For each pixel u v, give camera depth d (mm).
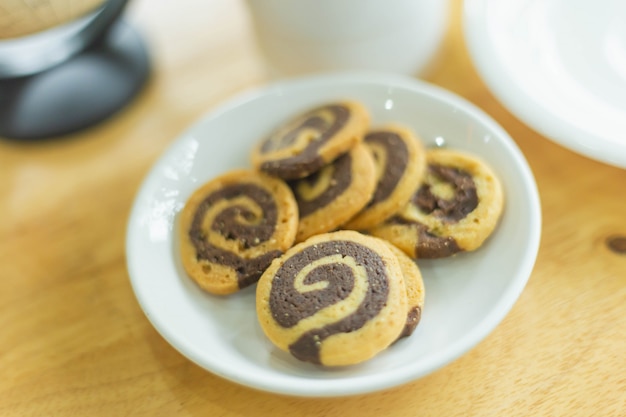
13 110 364
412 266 277
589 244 287
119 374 278
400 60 347
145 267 283
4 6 315
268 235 290
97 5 354
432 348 254
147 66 385
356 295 261
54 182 348
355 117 309
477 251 280
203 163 318
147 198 301
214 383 270
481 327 245
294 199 298
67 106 364
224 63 387
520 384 256
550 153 317
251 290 286
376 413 256
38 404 273
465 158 295
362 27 328
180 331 264
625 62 312
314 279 269
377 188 298
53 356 286
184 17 417
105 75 374
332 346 250
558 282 279
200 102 370
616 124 287
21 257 321
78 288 306
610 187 302
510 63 315
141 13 423
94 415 268
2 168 359
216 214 301
